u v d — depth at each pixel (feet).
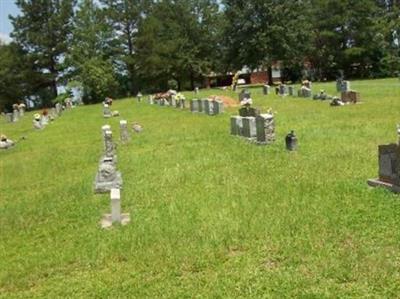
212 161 66.69
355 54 280.10
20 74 286.25
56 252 39.42
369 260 30.96
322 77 303.27
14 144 117.08
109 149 76.79
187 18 307.37
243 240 36.60
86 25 292.40
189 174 60.29
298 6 277.23
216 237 37.47
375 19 285.64
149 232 40.45
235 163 64.08
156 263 34.37
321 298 27.14
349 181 49.32
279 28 265.75
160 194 52.47
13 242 43.80
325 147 68.49
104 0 301.43
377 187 45.98
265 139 75.25
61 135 125.49
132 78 310.65
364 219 38.14
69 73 292.40
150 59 293.64
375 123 86.53
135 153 80.43
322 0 291.17
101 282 32.73
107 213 48.21
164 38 303.27
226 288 29.55
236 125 86.84
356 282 28.68
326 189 47.14
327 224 37.76
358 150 64.08
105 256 36.99
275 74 352.90
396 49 286.25
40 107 303.48
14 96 296.10
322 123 92.63
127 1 297.74
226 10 277.03
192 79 323.16
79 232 43.68
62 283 33.55
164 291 30.27
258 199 46.24
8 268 37.47
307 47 278.87
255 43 268.41
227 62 287.28
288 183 50.88
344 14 283.59
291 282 29.30
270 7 267.59
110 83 286.87
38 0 286.25
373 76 286.05
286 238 35.99
